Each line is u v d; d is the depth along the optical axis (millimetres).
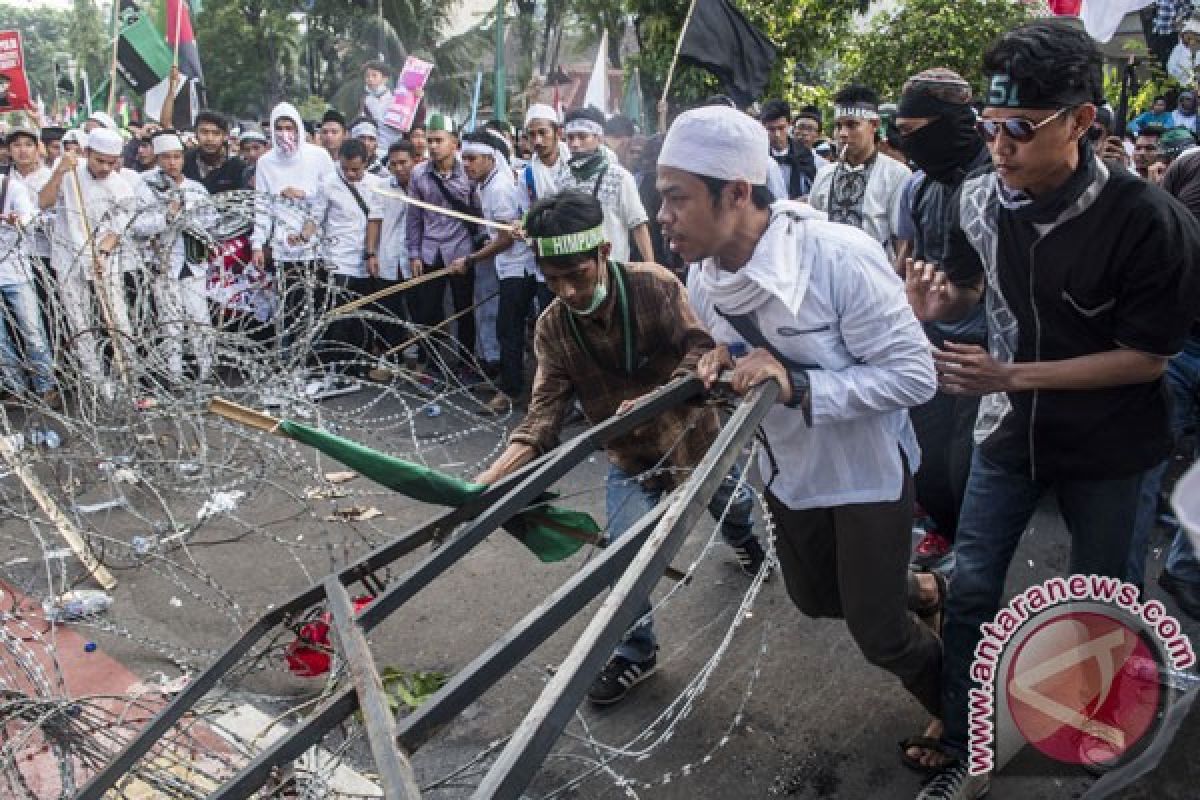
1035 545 4277
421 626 3801
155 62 8367
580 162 5906
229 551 4379
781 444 2420
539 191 6645
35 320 6043
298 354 3717
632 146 7559
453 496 2152
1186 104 8672
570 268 2631
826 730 3059
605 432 2197
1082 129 2148
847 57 13680
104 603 3898
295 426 2062
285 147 7195
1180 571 2900
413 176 7305
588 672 1317
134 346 3471
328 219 7301
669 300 2795
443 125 7152
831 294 2178
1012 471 2562
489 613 3879
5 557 4203
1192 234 2217
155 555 3584
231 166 7914
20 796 2412
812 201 5238
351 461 2086
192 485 3852
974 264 2668
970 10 12977
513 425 6414
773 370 2061
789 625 3660
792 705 3189
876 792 2775
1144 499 2465
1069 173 2209
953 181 3854
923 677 2648
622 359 2871
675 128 2057
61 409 3893
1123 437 2396
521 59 28703
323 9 28562
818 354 2227
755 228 2127
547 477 2098
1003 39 2154
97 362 3561
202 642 3684
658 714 3162
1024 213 2289
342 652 1763
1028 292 2396
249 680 3342
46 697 2428
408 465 2092
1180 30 6102
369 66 10438
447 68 28266
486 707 3258
